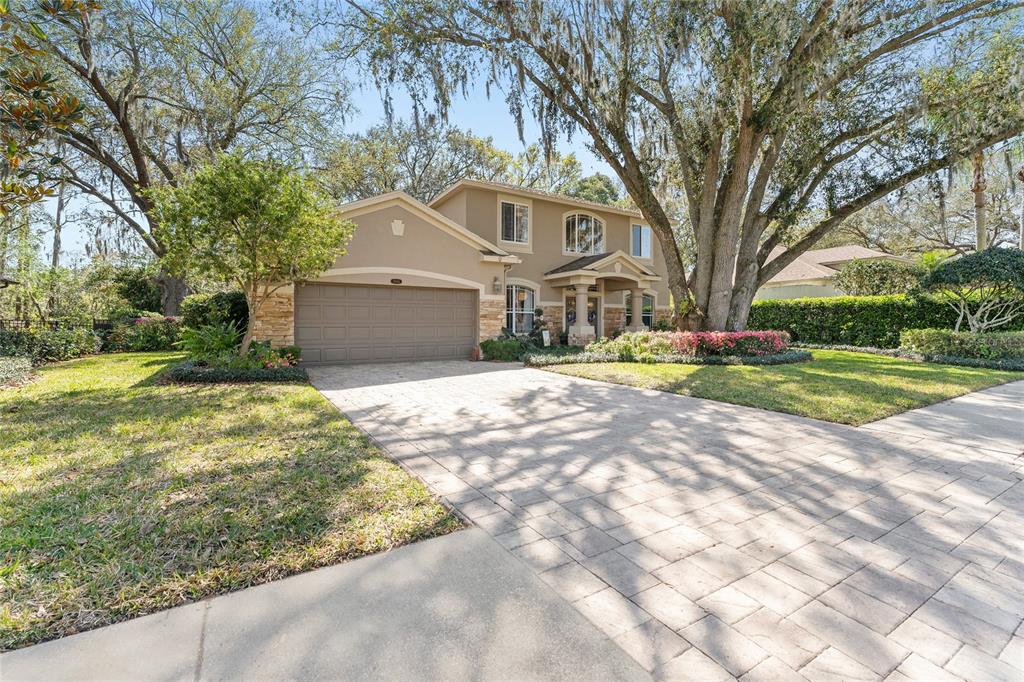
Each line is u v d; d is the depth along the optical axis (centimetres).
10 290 1541
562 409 696
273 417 598
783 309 1891
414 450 495
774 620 230
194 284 1889
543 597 245
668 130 1248
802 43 1020
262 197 862
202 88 1568
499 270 1417
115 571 255
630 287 1852
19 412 608
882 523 334
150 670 191
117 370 1009
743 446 514
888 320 1583
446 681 188
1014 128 1080
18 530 296
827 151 1248
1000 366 1088
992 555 293
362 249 1211
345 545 288
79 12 359
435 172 2803
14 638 205
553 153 1381
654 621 228
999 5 998
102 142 1652
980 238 1502
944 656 207
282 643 208
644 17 1052
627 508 356
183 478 385
